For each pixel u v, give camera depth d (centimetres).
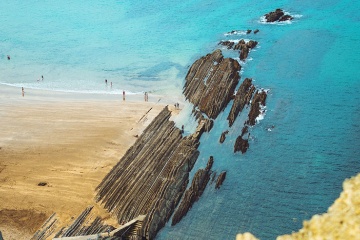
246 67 8662
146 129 6919
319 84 7931
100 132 7144
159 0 12975
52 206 5647
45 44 10775
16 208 5631
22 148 6788
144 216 5209
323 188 5659
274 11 11294
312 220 1274
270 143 6519
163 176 5731
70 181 6056
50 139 6994
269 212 5341
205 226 5238
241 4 12231
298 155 6259
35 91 8731
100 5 12862
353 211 1224
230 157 6269
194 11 12031
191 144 6288
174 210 5453
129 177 5919
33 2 13250
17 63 9931
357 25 10169
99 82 9081
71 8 12738
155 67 9488
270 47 9494
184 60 9631
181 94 8369
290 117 7069
